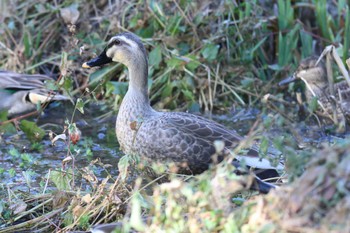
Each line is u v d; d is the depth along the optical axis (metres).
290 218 6.21
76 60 14.31
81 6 14.74
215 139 9.84
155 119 10.04
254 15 14.35
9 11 14.82
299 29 14.43
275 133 12.05
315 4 14.50
